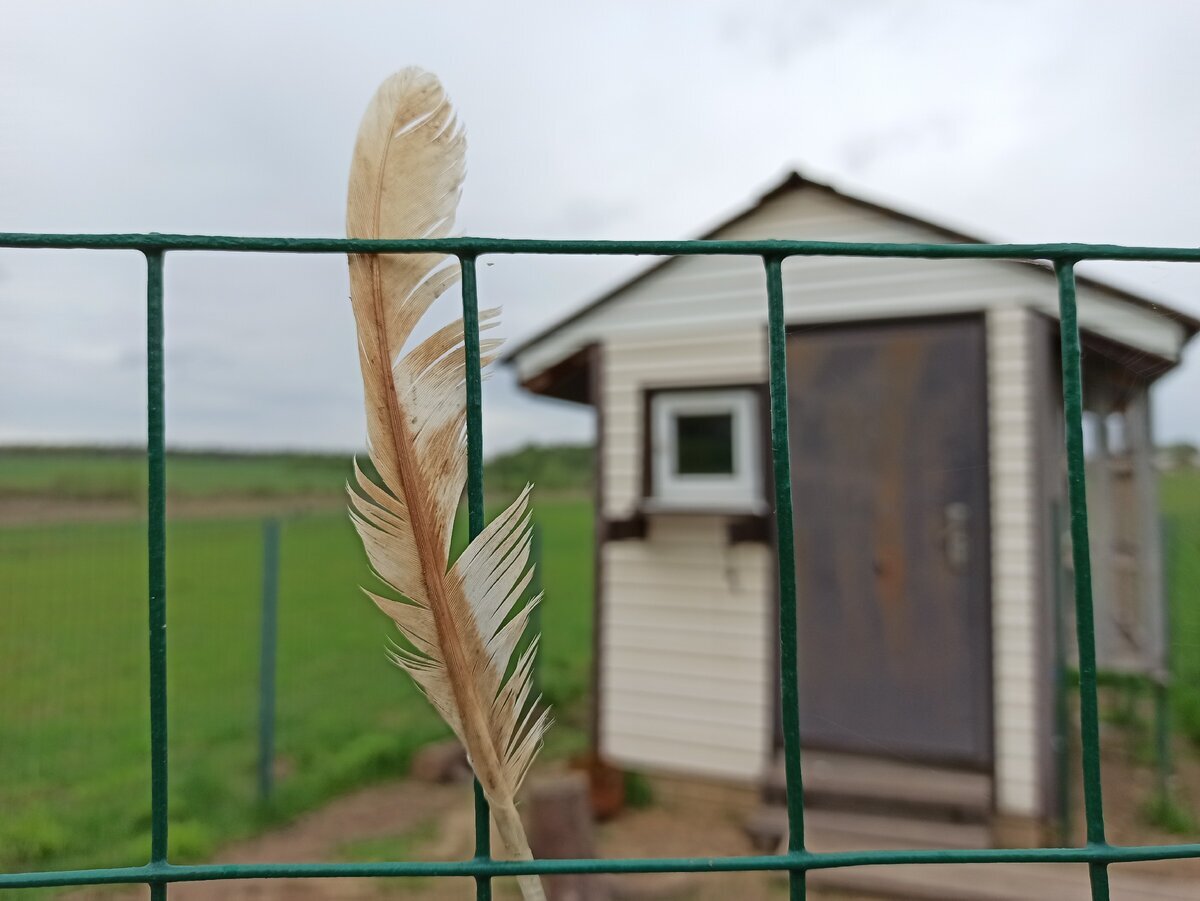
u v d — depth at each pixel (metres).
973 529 3.97
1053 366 3.89
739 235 4.46
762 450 4.39
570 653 7.91
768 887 3.49
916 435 4.09
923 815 3.83
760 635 4.41
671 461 4.66
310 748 5.25
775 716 4.36
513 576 0.92
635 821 4.42
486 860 0.88
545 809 3.35
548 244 0.88
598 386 4.82
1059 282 0.92
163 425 0.89
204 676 6.59
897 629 4.11
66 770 4.77
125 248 0.87
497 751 0.91
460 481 0.90
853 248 0.89
